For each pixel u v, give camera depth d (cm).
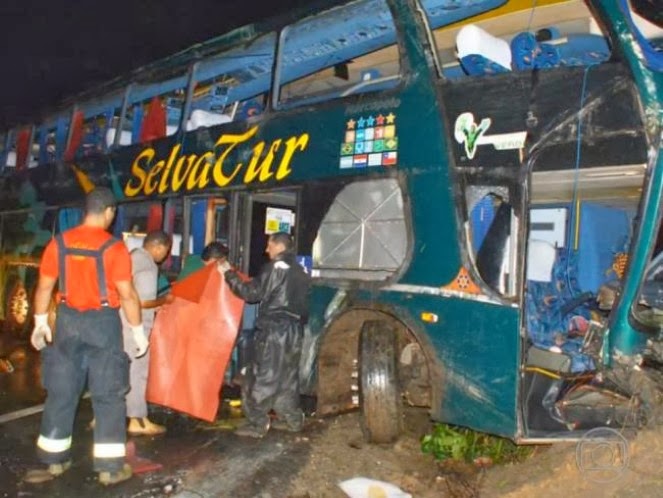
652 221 436
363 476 518
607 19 448
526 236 464
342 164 575
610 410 480
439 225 503
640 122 433
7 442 608
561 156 463
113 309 512
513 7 568
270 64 720
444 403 492
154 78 840
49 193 1035
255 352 602
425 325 506
